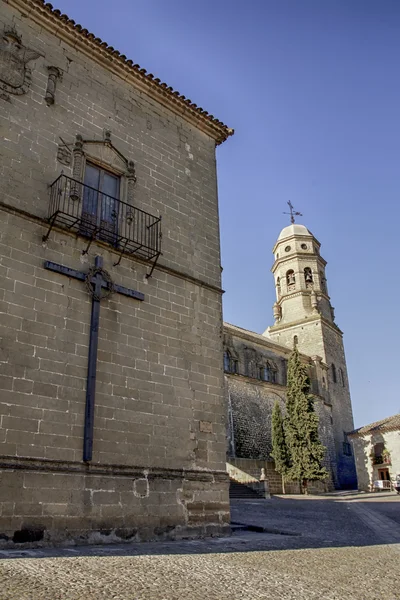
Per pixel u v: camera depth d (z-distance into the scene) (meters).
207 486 13.45
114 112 15.61
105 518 11.17
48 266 12.13
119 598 5.48
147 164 15.94
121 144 15.42
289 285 65.94
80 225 13.20
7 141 12.70
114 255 13.70
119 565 7.46
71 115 14.41
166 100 17.25
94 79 15.45
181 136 17.50
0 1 13.84
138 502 11.87
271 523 16.64
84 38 15.17
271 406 47.59
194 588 6.21
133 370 12.95
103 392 12.14
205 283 15.77
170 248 15.43
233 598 5.85
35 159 13.09
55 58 14.65
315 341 60.91
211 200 17.55
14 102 13.20
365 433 46.94
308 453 41.34
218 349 15.34
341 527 16.08
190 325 14.84
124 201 14.84
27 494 10.20
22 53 13.86
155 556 8.62
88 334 12.36
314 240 68.38
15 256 11.73
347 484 55.59
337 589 6.73
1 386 10.57
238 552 9.68
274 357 53.25
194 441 13.62
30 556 8.23
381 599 6.30
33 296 11.71
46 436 10.86
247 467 40.12
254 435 44.31
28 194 12.62
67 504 10.69
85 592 5.63
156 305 14.19
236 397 44.44
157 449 12.73
